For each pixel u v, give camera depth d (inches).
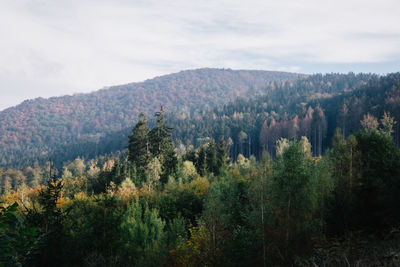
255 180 728.3
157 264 769.6
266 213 682.8
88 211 795.4
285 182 712.4
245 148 7214.6
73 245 592.7
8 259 151.9
